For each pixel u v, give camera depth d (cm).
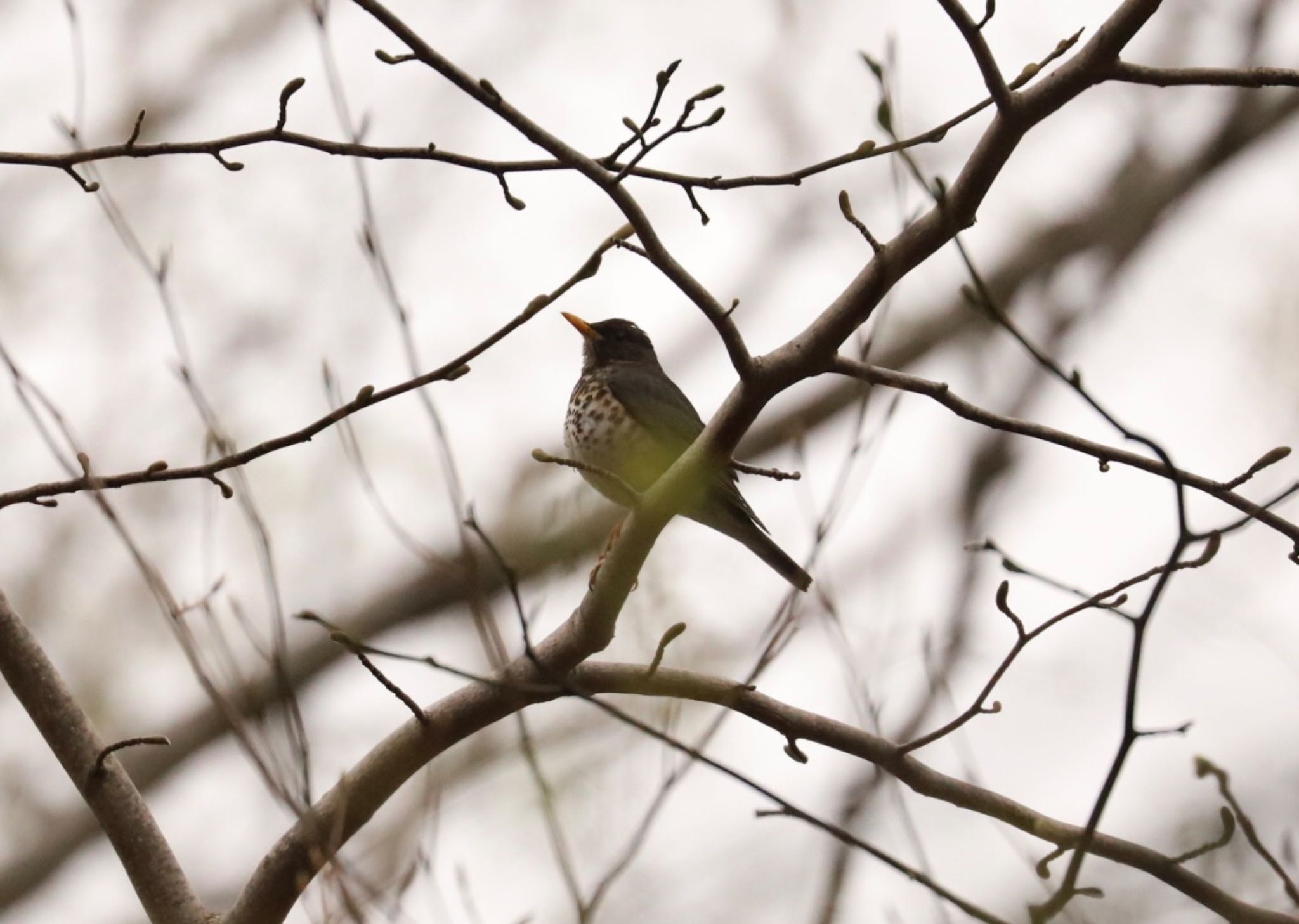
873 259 913
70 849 2041
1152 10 850
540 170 902
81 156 883
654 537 991
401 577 2028
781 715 1034
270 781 845
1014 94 870
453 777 1742
